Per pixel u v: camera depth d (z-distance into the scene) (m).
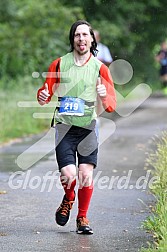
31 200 13.65
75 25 11.22
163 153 13.02
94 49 11.43
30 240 10.95
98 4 39.84
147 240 10.89
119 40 43.06
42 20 32.38
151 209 12.79
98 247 10.55
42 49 31.97
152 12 45.38
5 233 11.36
